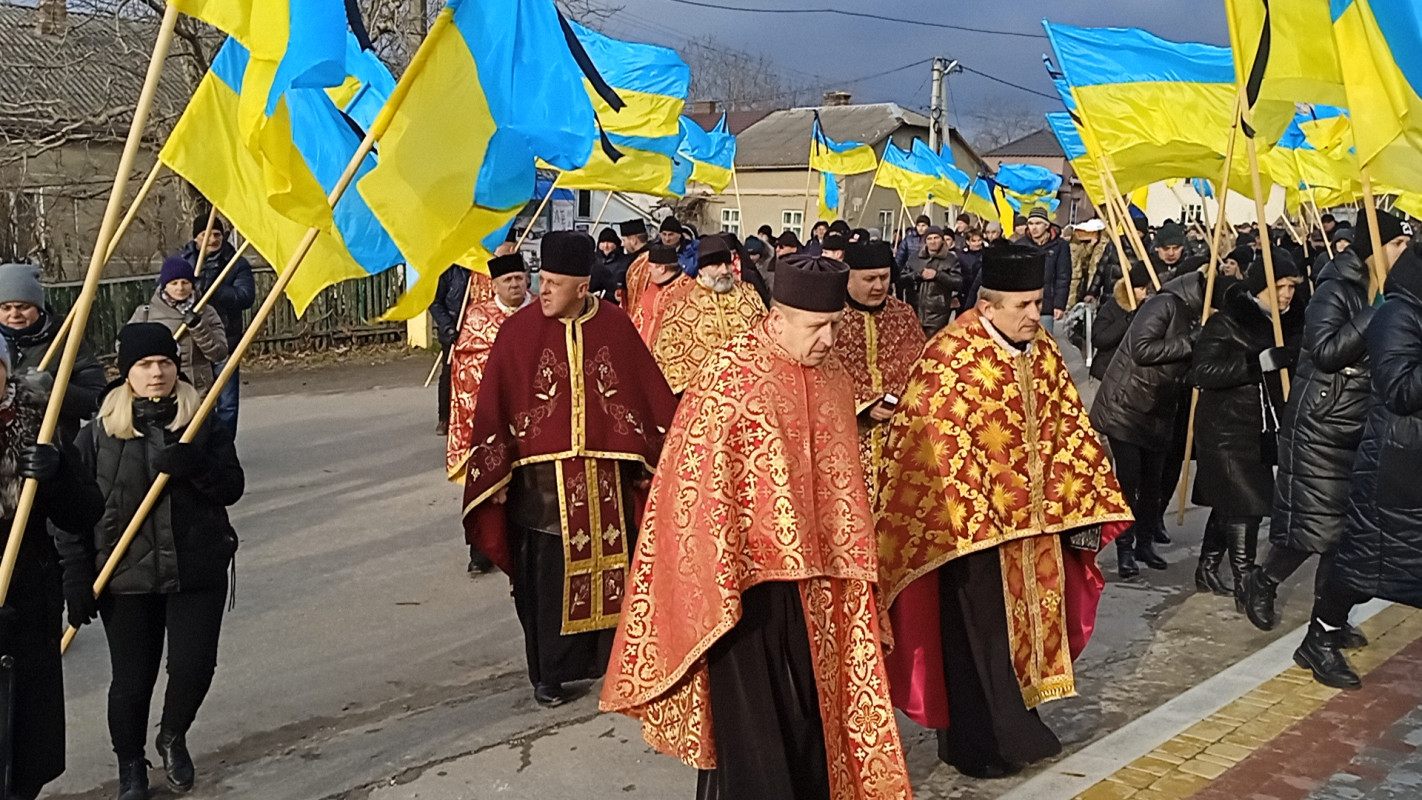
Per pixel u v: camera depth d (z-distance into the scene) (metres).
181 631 4.43
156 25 17.95
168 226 22.58
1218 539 7.04
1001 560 4.66
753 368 3.89
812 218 43.16
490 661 6.04
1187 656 6.04
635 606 3.98
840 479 3.94
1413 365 4.75
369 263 5.45
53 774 3.79
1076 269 18.59
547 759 4.89
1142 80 8.91
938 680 4.62
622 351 5.68
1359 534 5.04
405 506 9.05
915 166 21.00
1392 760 4.66
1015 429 4.66
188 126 4.73
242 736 5.12
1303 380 5.62
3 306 5.53
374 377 16.16
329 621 6.55
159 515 4.31
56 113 20.73
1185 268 9.48
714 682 3.88
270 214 4.92
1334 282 5.62
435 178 4.82
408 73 4.74
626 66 10.12
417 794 4.58
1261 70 6.30
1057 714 5.31
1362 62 5.56
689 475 3.85
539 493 5.50
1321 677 5.46
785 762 3.83
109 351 16.25
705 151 14.99
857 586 3.95
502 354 5.57
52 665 3.77
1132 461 7.17
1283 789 4.41
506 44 4.94
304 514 8.77
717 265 7.48
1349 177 11.42
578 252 5.55
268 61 4.07
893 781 3.93
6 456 3.51
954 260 16.05
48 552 3.77
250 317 17.48
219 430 4.42
